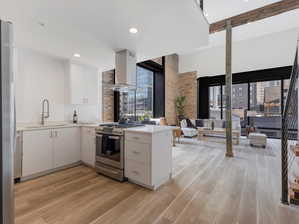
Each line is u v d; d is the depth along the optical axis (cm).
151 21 200
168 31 226
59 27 214
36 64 309
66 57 336
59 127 285
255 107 611
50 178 253
